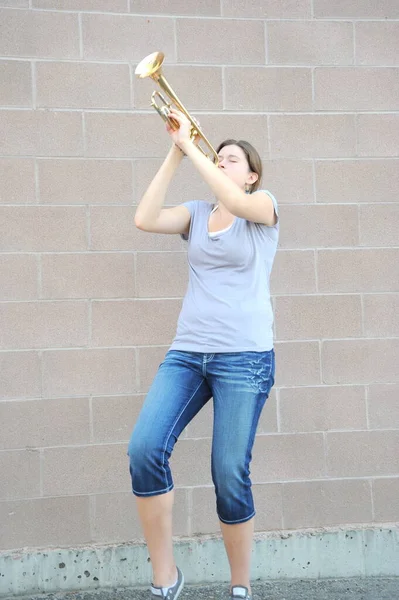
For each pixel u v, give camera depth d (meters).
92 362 3.45
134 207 3.50
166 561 2.62
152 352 3.49
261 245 2.74
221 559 3.45
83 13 3.48
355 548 3.53
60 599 3.28
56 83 3.46
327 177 3.63
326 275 3.61
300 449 3.56
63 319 3.44
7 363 3.40
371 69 3.68
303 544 3.51
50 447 3.41
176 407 2.63
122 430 3.46
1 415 3.38
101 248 3.47
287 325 3.58
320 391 3.59
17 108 3.43
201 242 2.75
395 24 3.70
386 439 3.61
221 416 2.62
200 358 2.66
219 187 2.58
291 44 3.62
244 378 2.63
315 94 3.63
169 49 3.54
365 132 3.66
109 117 3.50
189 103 3.55
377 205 3.65
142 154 3.51
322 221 3.62
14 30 3.43
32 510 3.39
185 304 2.77
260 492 3.53
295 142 3.62
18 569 3.34
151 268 3.51
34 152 3.44
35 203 3.44
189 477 3.49
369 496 3.58
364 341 3.62
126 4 3.51
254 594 3.30
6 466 3.38
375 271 3.64
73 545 3.40
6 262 3.41
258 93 3.60
